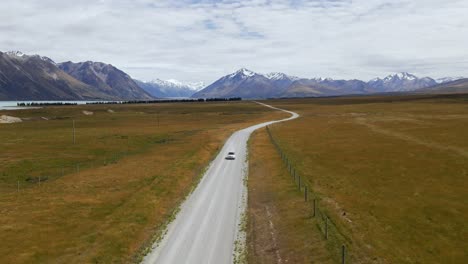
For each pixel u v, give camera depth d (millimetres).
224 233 39875
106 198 54938
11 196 57719
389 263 33312
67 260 34312
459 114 162875
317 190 56125
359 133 118688
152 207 48906
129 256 35250
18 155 95625
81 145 112000
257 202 50875
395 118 160125
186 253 35219
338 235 38438
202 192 56000
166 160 84188
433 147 86500
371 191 55438
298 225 41531
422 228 41250
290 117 199625
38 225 43531
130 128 158875
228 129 144625
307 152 88688
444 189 55000
